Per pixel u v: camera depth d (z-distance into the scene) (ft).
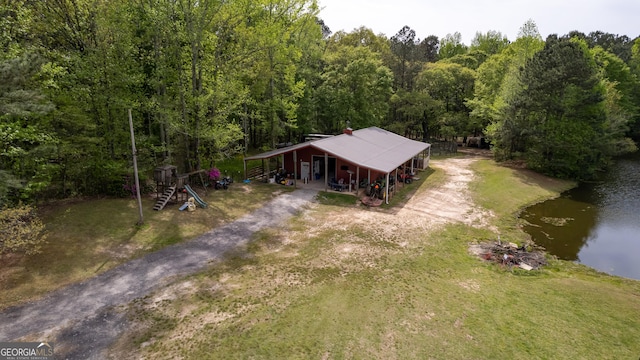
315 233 55.47
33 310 33.47
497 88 132.87
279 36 91.66
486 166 111.96
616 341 31.24
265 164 98.68
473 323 33.30
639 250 55.21
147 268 42.47
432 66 168.66
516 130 102.73
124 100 62.54
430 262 46.93
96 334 30.42
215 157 80.59
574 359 28.76
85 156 62.39
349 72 123.54
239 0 71.67
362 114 127.95
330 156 82.07
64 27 61.93
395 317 33.96
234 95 82.28
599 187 92.58
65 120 56.54
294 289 38.65
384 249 50.31
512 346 30.14
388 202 72.59
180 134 78.02
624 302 38.19
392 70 166.09
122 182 67.46
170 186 66.28
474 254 50.39
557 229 62.90
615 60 136.98
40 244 45.88
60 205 59.93
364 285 40.01
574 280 44.04
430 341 30.53
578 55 95.20
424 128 159.33
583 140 96.17
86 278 39.60
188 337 30.35
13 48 48.42
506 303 37.19
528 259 49.47
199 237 52.24
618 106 122.52
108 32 62.03
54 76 58.03
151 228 53.78
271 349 29.01
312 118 123.13
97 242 48.14
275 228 56.90
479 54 201.26
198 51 73.41
